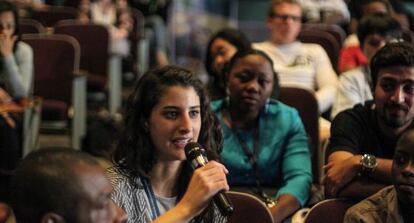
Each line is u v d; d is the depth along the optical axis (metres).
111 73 6.32
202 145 2.30
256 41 10.83
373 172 2.45
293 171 3.16
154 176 2.25
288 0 4.84
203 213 2.21
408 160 2.08
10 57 4.69
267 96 3.28
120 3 7.77
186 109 2.21
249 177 3.23
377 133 2.75
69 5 7.80
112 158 2.32
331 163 2.64
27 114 4.61
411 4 9.16
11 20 4.72
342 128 2.78
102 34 6.34
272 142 3.25
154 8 8.67
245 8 10.98
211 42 4.37
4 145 4.26
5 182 4.22
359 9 5.31
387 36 4.00
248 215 2.43
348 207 2.40
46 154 1.45
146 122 2.24
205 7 10.69
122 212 1.54
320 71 4.83
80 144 5.39
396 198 2.14
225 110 3.32
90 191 1.41
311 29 6.14
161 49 8.38
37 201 1.40
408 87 2.60
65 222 1.40
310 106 3.80
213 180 1.91
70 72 5.50
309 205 3.09
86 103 6.12
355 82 4.05
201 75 8.67
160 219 1.87
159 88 2.22
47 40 5.54
